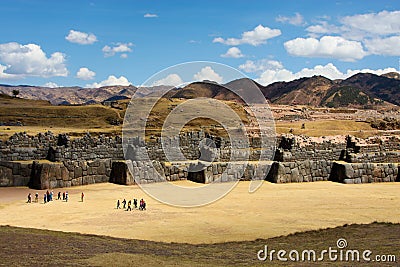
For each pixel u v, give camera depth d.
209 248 25.81
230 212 37.31
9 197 43.91
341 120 110.75
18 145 51.81
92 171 53.06
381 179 56.81
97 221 34.16
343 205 40.59
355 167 55.81
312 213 37.00
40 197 44.09
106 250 23.75
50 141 53.94
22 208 39.06
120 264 20.36
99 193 46.97
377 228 30.97
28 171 49.84
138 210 38.09
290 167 55.44
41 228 31.53
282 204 40.94
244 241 28.12
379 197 45.06
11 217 35.56
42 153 52.81
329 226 32.38
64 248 23.69
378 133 91.56
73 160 52.28
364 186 53.06
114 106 125.81
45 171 48.88
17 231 27.97
